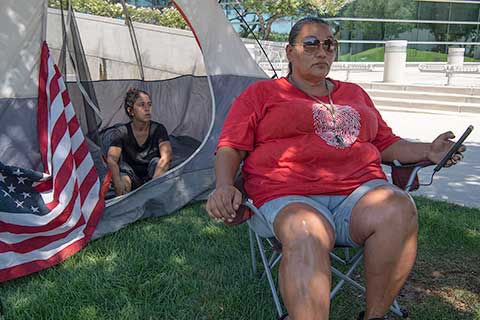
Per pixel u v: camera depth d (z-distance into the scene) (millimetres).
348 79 14711
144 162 3945
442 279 2762
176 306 2420
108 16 5855
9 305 2434
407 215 1873
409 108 11055
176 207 3721
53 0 4250
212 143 3914
